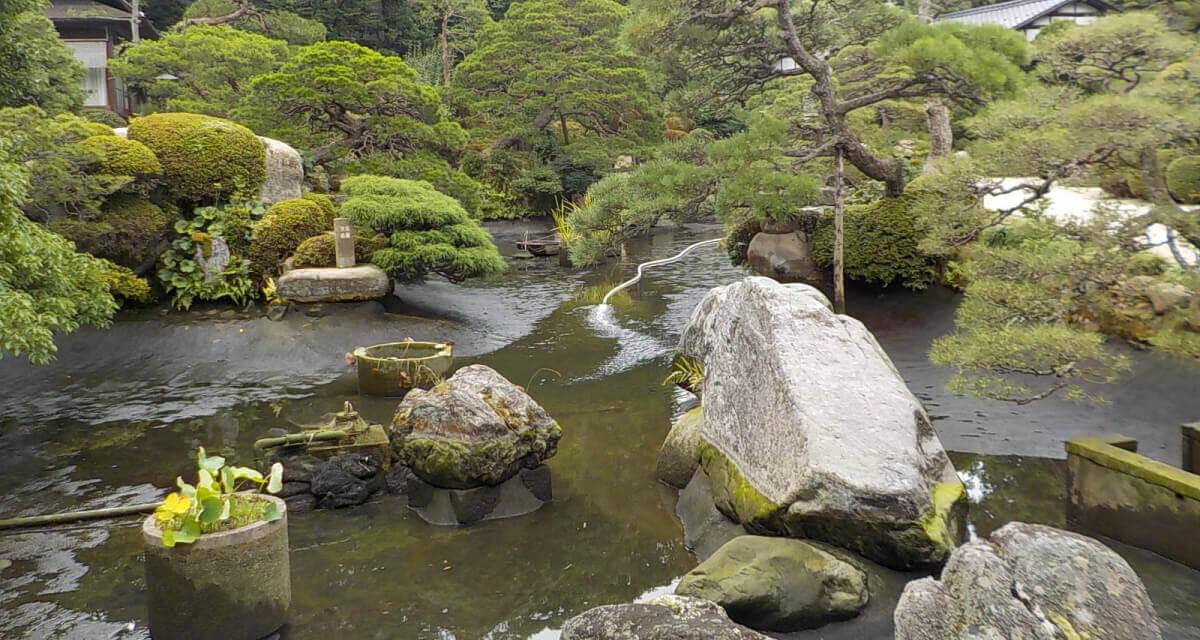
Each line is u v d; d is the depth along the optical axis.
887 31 11.14
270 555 4.02
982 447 6.63
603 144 25.97
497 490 5.67
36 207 9.58
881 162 11.09
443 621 4.23
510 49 25.95
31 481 6.31
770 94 15.89
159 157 11.64
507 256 19.89
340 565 4.89
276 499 4.23
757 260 11.91
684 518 5.56
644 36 10.88
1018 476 6.01
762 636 3.15
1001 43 9.94
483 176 26.69
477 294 14.29
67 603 4.44
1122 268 6.20
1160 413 6.88
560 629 4.14
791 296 5.54
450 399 5.59
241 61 21.94
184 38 22.72
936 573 4.32
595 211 11.64
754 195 9.85
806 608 3.97
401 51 35.53
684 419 6.41
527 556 5.00
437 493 5.61
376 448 6.13
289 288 10.72
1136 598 2.39
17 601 4.46
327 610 4.34
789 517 4.57
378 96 16.28
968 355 6.25
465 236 12.00
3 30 9.98
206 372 9.46
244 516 4.04
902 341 9.83
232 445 7.13
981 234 8.37
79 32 23.50
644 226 11.57
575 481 6.28
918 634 2.70
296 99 16.17
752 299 5.65
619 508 5.75
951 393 7.98
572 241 18.95
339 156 16.44
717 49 11.38
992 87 9.52
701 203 10.85
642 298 14.44
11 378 9.00
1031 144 6.52
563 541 5.22
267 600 4.01
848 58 13.38
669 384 9.07
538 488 5.83
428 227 12.13
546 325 12.35
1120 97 6.18
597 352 10.67
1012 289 6.35
